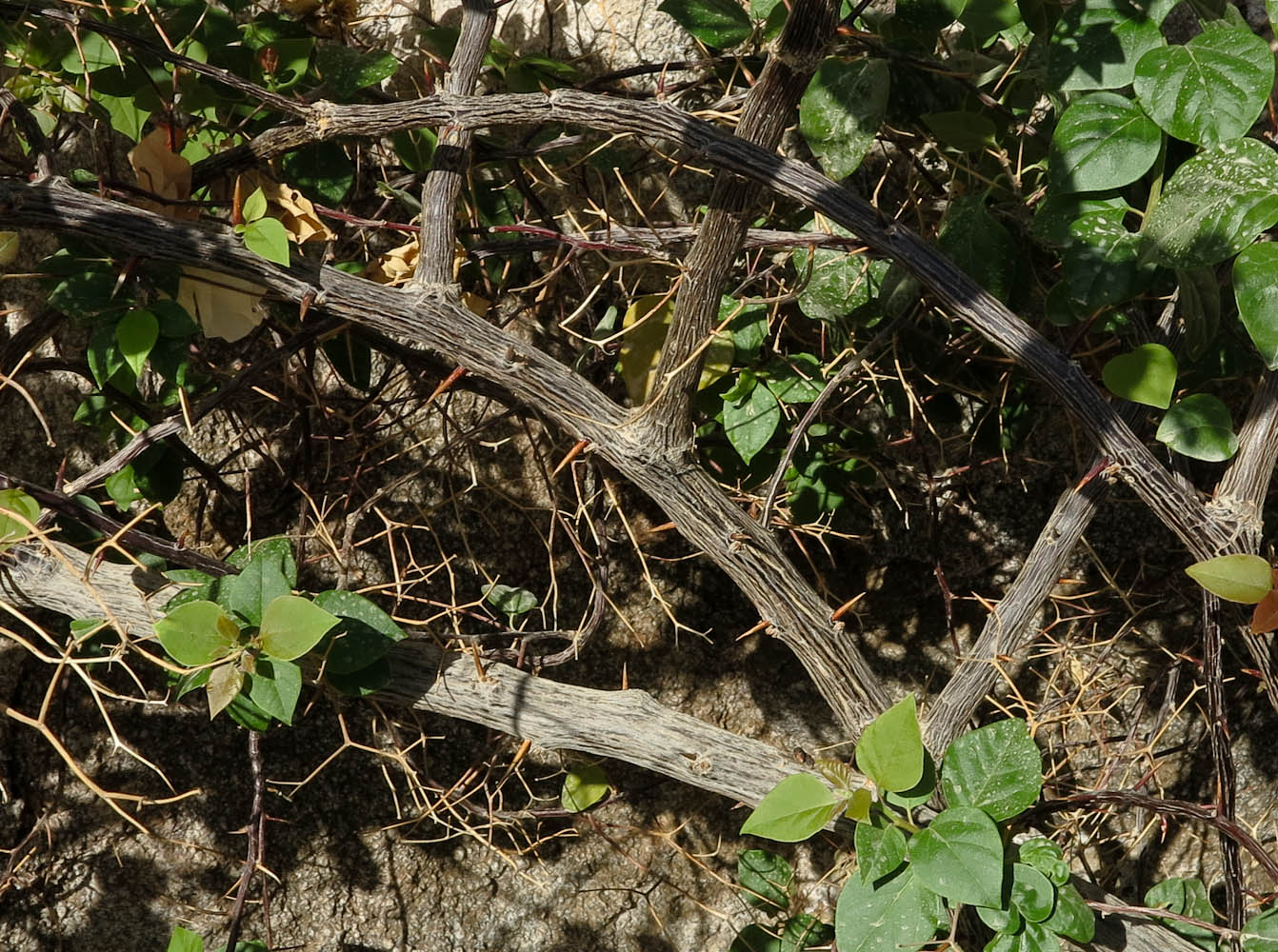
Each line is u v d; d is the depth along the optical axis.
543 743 1.18
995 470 1.41
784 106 1.09
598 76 1.27
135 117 1.22
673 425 1.13
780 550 1.16
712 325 1.13
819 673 1.17
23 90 1.23
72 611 1.16
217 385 1.31
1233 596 1.12
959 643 1.45
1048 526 1.19
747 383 1.27
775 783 1.16
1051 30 1.19
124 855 1.39
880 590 1.44
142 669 1.38
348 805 1.42
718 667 1.45
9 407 1.32
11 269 1.30
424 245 1.13
